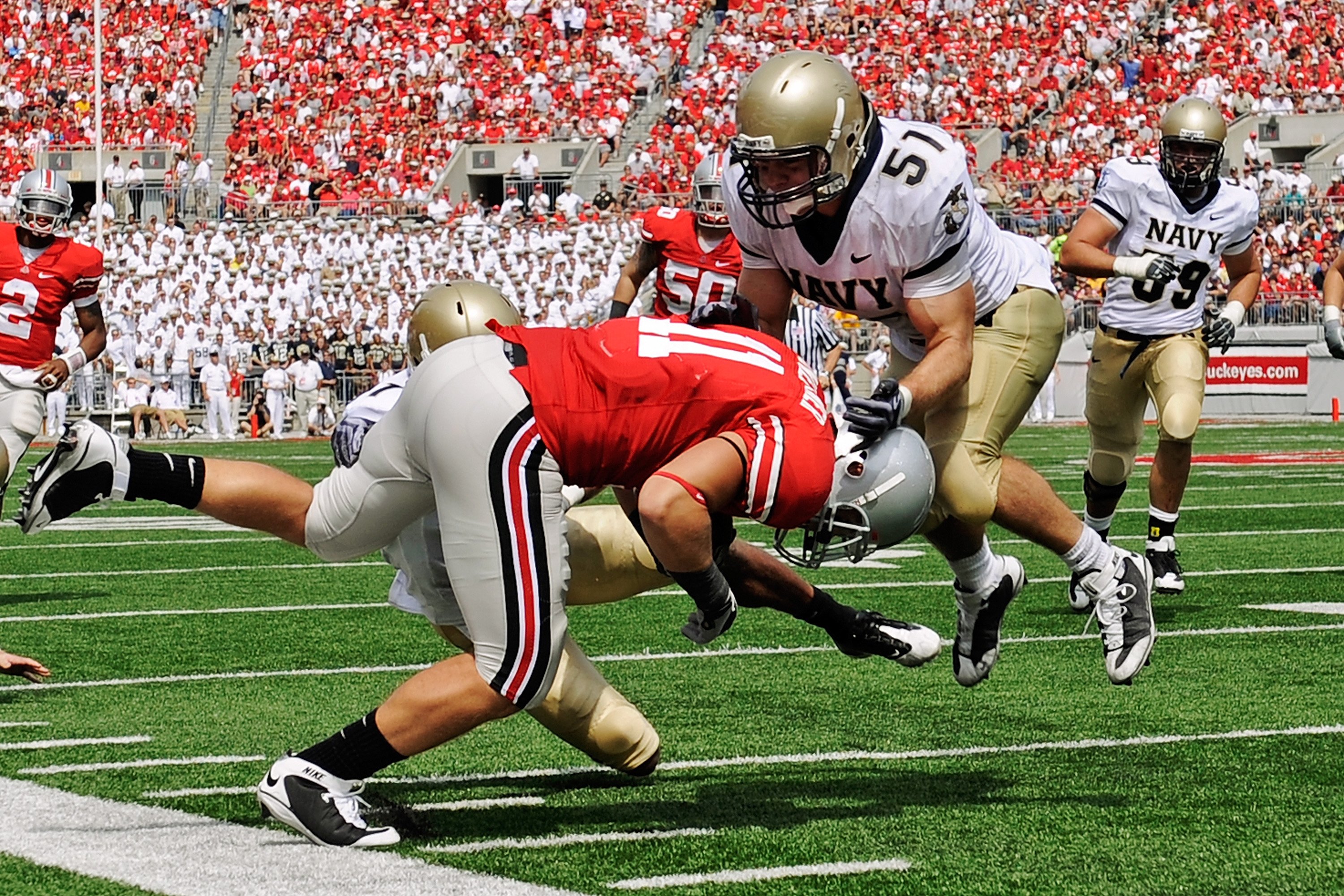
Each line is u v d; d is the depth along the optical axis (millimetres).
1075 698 18422
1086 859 11969
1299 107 96500
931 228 14336
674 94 100500
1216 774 14734
